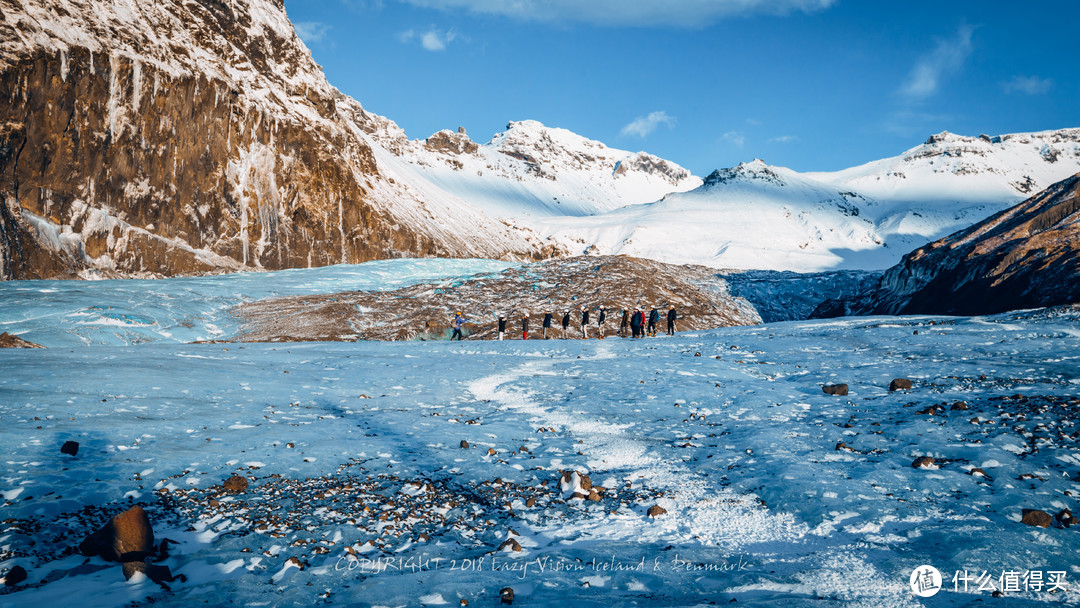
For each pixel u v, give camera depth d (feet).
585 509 26.07
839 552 19.65
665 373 58.95
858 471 27.91
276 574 19.31
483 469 30.53
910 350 66.74
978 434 32.58
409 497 26.99
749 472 29.04
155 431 35.58
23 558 19.62
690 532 22.94
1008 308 128.26
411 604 16.37
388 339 143.64
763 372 59.72
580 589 17.38
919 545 19.99
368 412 44.32
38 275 187.11
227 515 24.27
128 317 139.23
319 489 27.45
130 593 17.46
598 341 89.76
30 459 29.17
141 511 20.83
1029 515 20.88
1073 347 59.47
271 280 198.80
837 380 53.01
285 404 46.44
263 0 335.67
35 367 54.49
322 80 350.84
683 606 15.87
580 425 41.09
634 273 192.24
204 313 154.81
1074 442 29.99
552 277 191.01
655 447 34.42
